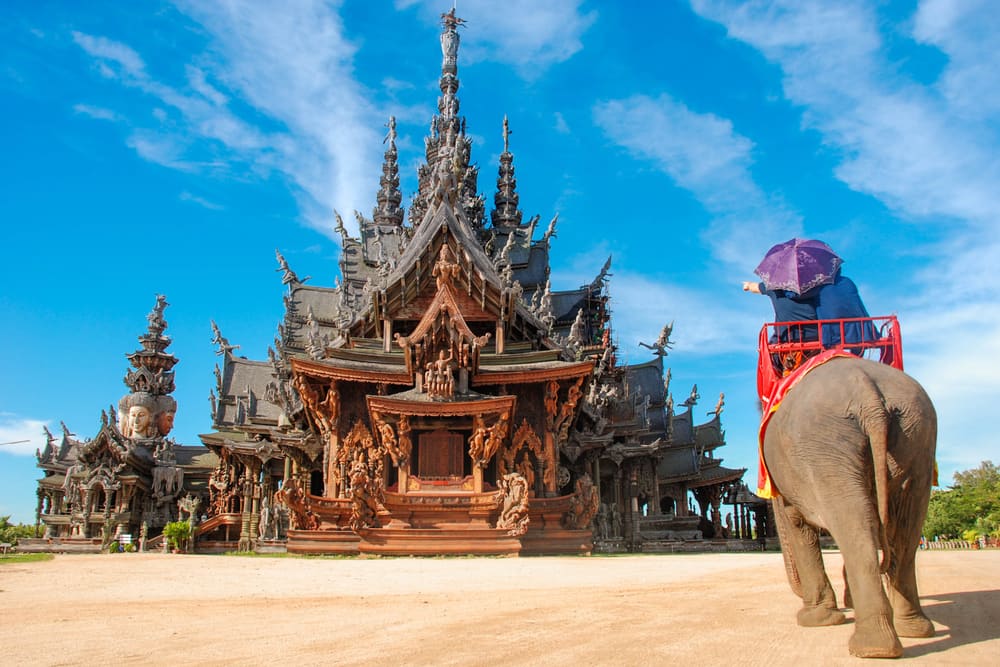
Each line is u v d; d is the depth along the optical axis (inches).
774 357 298.5
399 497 1168.2
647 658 231.6
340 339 1519.4
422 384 1289.4
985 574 530.6
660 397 2277.3
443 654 249.6
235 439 2054.6
